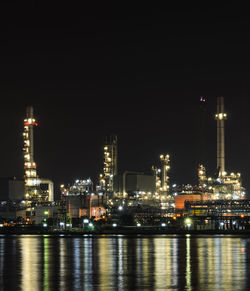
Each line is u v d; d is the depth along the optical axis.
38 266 140.12
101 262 148.62
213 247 198.38
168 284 109.00
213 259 155.12
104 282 111.88
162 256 164.75
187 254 170.88
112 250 187.62
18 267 138.25
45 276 121.00
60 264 144.50
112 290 102.62
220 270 129.88
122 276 120.19
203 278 116.56
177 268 134.00
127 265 141.12
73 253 176.75
